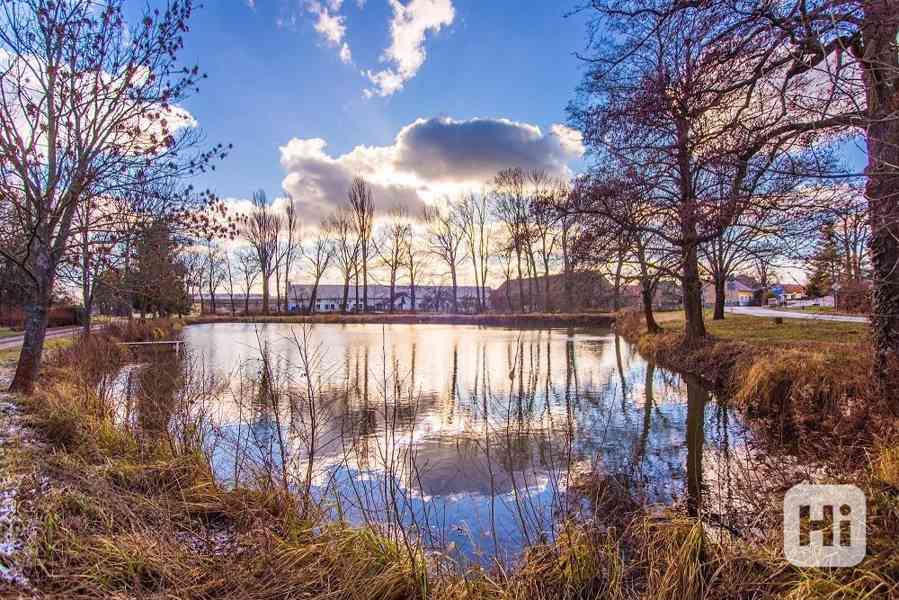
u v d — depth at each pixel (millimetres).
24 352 7219
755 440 6363
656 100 4965
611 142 7461
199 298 58594
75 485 3748
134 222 7234
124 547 2943
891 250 5613
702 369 11297
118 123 6438
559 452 6473
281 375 11609
